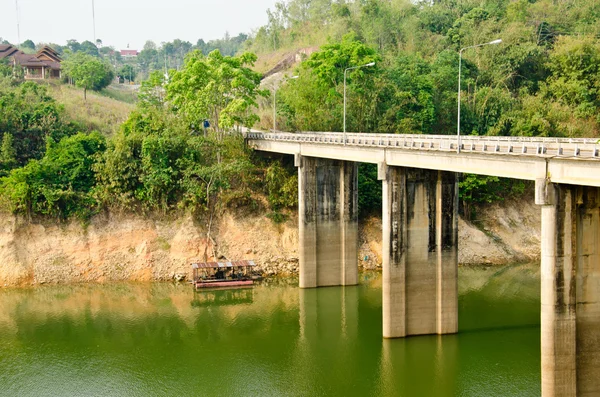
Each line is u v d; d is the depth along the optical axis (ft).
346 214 333.21
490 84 520.01
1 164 389.19
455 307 257.96
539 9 629.10
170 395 218.18
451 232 255.50
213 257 361.30
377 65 438.81
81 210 359.46
